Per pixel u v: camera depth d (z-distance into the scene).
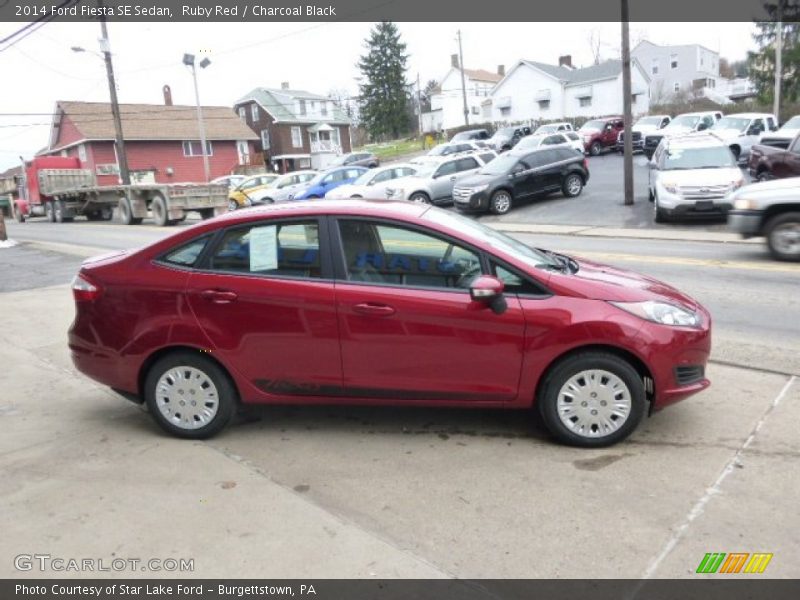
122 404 5.25
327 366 4.24
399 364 4.17
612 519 3.32
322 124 59.22
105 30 26.97
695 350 4.11
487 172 20.23
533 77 55.84
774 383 5.13
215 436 4.52
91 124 43.16
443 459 4.07
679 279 9.21
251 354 4.29
